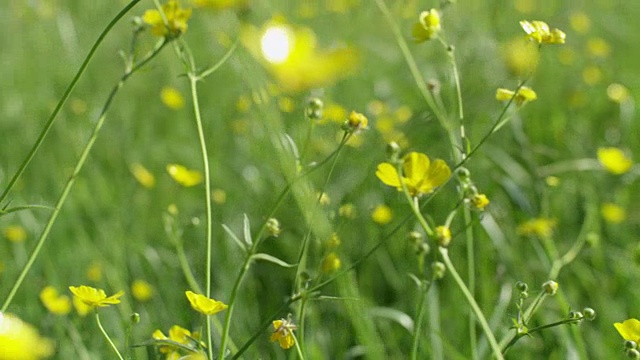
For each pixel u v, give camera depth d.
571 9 2.58
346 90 1.89
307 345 1.22
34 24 2.36
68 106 2.06
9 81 2.13
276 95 1.46
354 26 1.95
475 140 1.56
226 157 1.78
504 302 1.26
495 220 1.42
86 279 1.37
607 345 1.29
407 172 1.07
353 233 1.42
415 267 1.38
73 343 1.24
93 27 2.40
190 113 1.97
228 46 1.62
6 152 1.77
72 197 1.54
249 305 1.35
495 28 2.01
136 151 1.79
